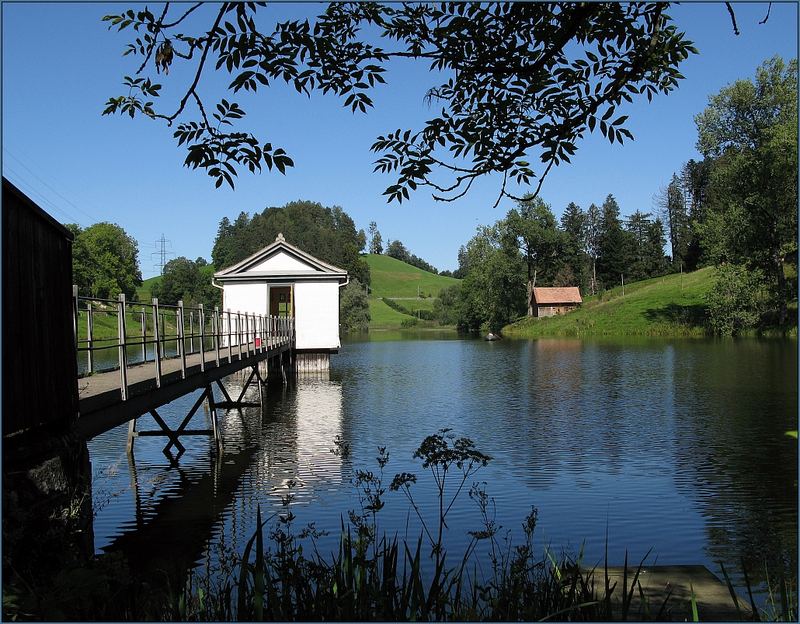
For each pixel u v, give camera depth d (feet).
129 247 362.12
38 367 20.26
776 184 162.09
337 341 114.73
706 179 384.27
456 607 14.17
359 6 20.74
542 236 294.25
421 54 20.66
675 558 27.53
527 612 14.73
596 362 125.08
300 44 19.11
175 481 41.70
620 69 20.57
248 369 103.50
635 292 286.46
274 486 39.81
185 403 81.66
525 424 61.77
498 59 20.98
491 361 136.05
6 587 14.40
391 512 33.96
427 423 63.16
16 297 18.79
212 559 27.43
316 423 64.03
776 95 169.37
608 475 41.88
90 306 29.71
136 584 16.57
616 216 410.93
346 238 516.73
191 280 332.80
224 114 19.29
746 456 46.75
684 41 20.56
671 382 90.38
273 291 123.34
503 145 21.98
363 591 13.70
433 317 403.95
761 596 22.56
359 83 20.58
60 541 18.83
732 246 177.58
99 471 44.60
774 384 84.43
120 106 19.06
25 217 19.51
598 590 18.76
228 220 527.81
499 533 30.45
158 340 36.88
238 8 17.83
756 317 178.19
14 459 18.51
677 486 39.04
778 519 32.78
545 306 301.43
